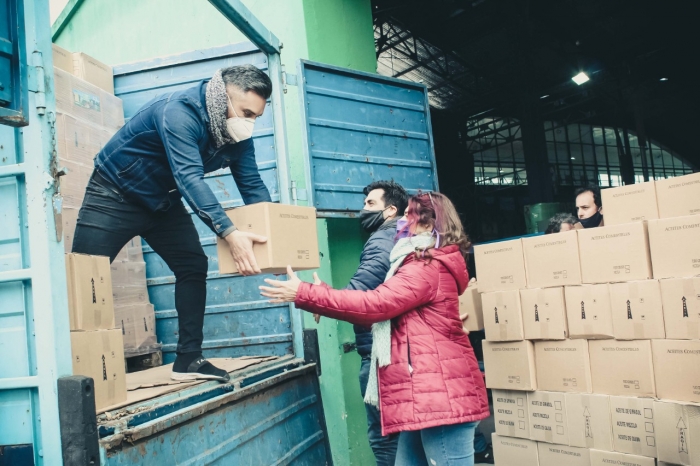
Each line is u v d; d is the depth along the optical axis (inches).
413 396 71.8
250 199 99.2
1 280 62.4
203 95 86.0
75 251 86.5
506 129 972.6
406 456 80.4
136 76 148.8
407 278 74.1
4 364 62.6
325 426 125.5
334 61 155.8
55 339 60.7
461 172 944.3
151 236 93.5
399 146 157.3
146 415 69.1
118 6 179.3
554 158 1016.9
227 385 89.0
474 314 123.1
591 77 735.1
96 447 59.6
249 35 121.4
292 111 144.9
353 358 142.5
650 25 636.1
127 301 127.1
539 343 111.4
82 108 118.9
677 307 92.7
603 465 100.1
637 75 731.4
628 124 1018.1
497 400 118.2
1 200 64.4
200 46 164.1
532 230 538.0
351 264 148.5
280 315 136.2
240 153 96.5
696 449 88.9
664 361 94.0
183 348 91.1
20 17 60.0
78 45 190.2
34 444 60.3
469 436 72.9
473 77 756.6
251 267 76.5
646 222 98.9
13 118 58.3
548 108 922.7
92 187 88.0
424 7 575.2
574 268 106.0
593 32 629.3
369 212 109.3
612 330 100.5
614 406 99.7
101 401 68.9
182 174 80.1
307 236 85.2
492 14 602.5
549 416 108.7
